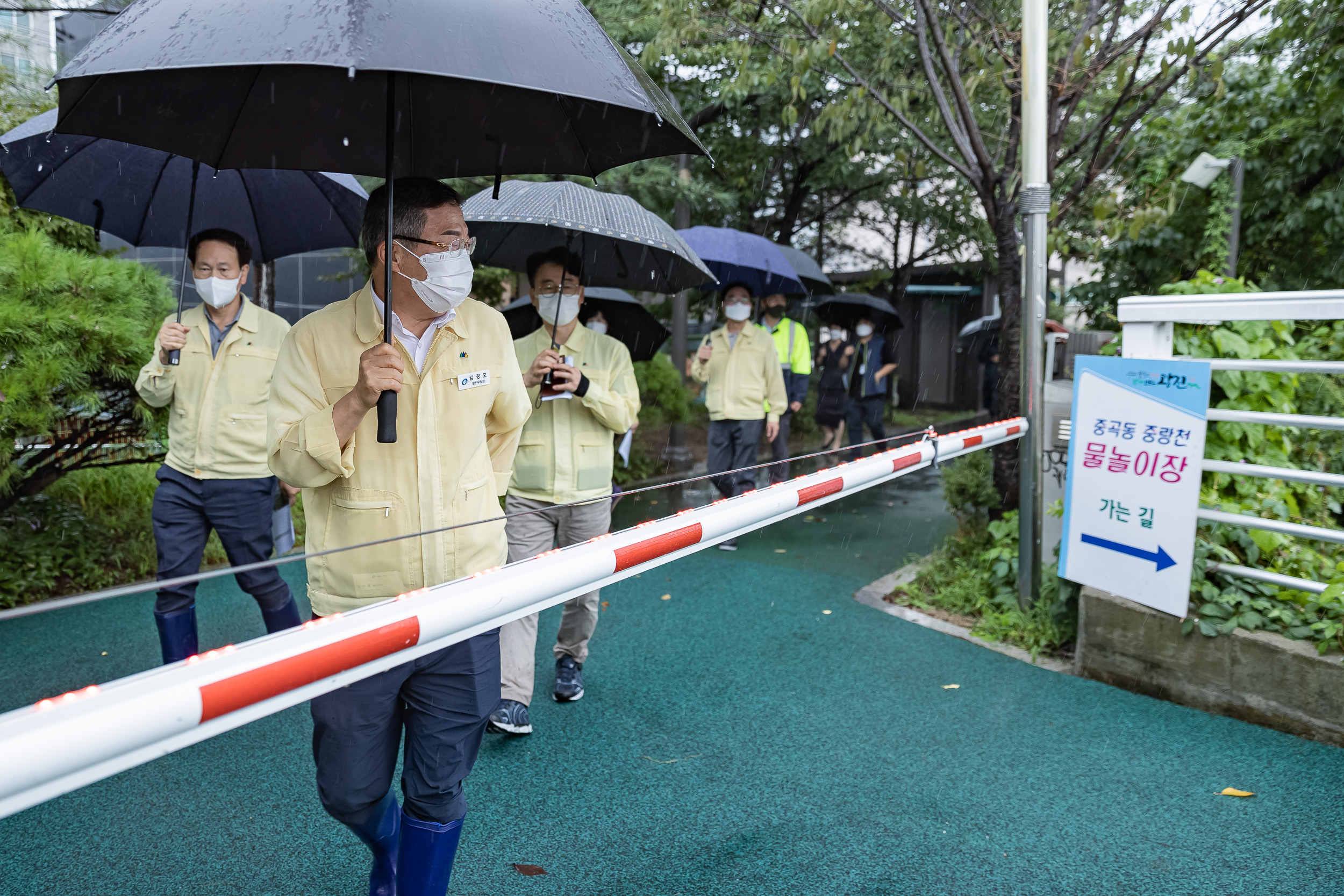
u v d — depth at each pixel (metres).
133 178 3.72
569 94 1.60
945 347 20.11
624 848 2.67
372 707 1.92
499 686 2.11
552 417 3.54
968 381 19.73
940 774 3.15
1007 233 5.90
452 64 1.49
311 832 2.76
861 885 2.50
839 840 2.73
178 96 1.99
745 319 6.82
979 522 5.83
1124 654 3.92
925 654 4.36
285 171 3.70
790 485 2.70
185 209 3.87
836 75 6.54
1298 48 8.03
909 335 20.36
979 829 2.79
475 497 2.04
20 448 4.69
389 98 1.80
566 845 2.68
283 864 2.59
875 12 6.32
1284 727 3.50
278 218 3.98
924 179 13.84
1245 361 3.60
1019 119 5.74
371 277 1.98
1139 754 3.31
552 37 1.66
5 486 4.66
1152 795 3.01
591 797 2.97
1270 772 3.17
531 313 4.94
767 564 6.10
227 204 3.91
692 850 2.67
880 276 17.25
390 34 1.48
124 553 5.61
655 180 9.11
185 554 3.76
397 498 1.96
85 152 3.55
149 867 2.57
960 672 4.12
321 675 1.40
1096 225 6.06
